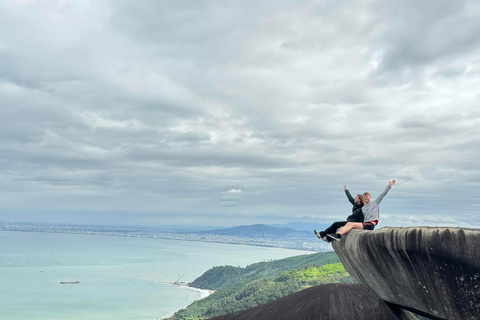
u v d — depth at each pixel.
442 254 7.21
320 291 11.39
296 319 10.66
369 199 12.21
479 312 7.21
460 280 7.24
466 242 6.93
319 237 12.10
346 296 10.91
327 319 10.36
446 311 7.82
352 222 11.19
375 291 10.32
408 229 7.79
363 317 10.42
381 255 8.63
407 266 8.10
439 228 7.31
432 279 7.71
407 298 8.88
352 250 9.87
